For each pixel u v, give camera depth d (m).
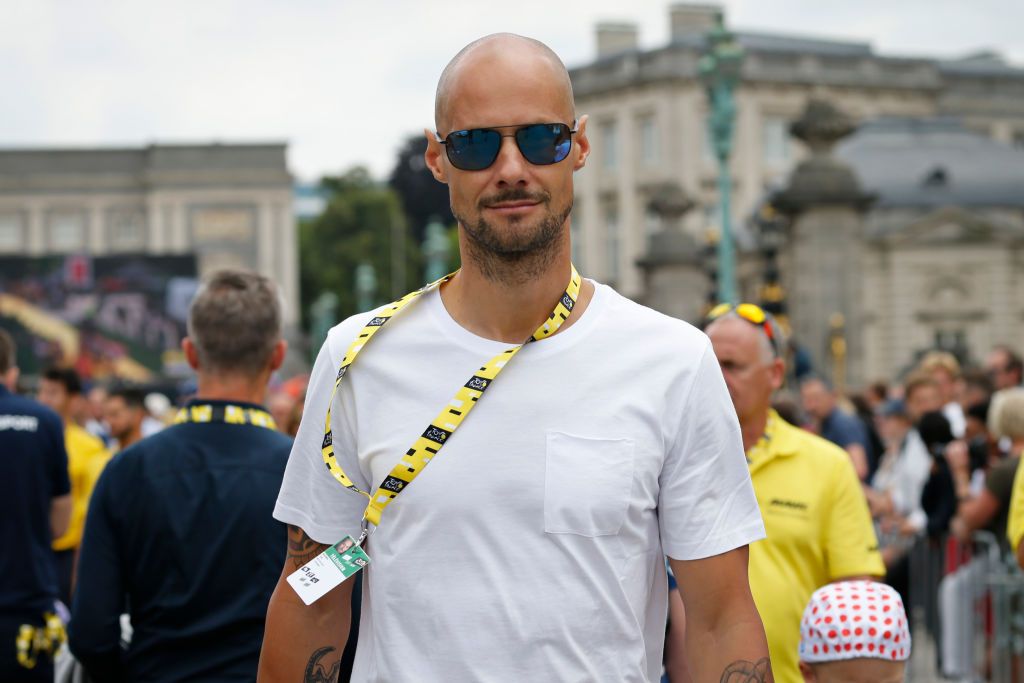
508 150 2.78
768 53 70.81
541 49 2.86
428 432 2.76
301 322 90.19
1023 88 80.25
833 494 4.61
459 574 2.71
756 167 69.38
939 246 56.03
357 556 2.83
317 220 92.88
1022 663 7.97
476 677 2.68
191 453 4.18
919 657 10.79
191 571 4.07
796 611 4.50
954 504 9.74
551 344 2.79
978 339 56.03
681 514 2.83
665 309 33.09
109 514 4.14
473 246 2.81
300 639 2.98
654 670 2.89
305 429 2.97
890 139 59.94
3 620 5.48
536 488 2.71
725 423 2.87
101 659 4.14
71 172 76.75
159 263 43.84
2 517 5.53
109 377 43.34
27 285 43.69
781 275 23.00
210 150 76.19
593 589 2.71
